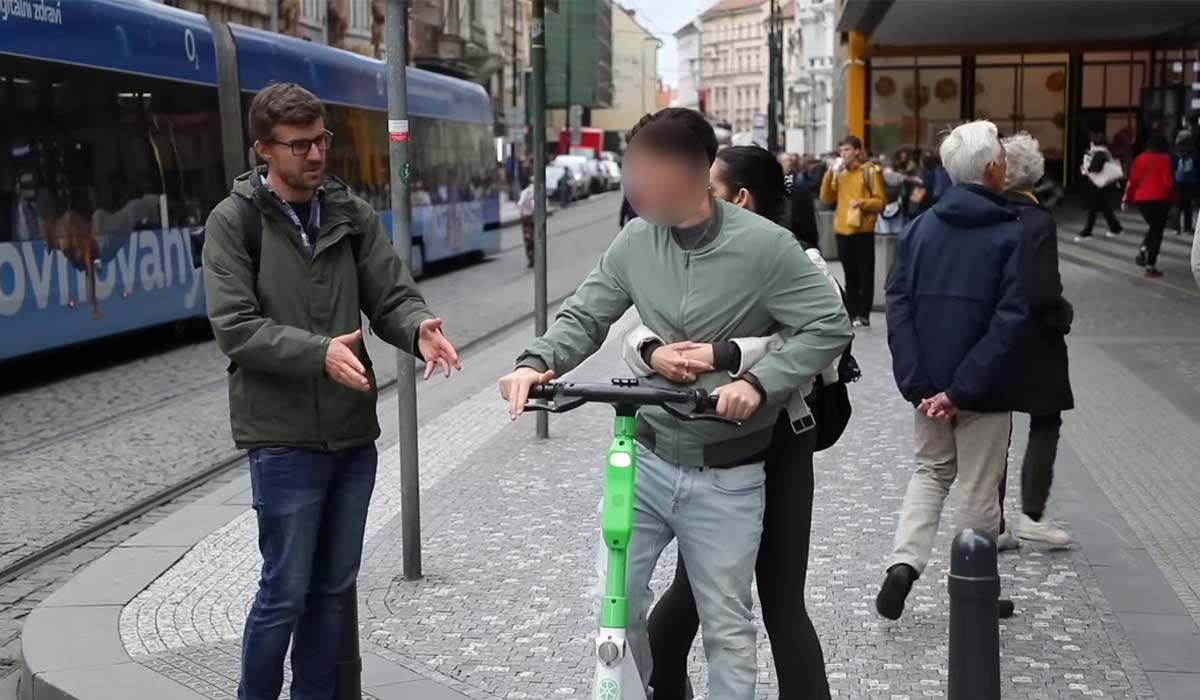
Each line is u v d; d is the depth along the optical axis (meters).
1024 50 36.41
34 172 12.62
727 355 3.47
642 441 3.69
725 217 3.59
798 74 89.25
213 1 32.66
